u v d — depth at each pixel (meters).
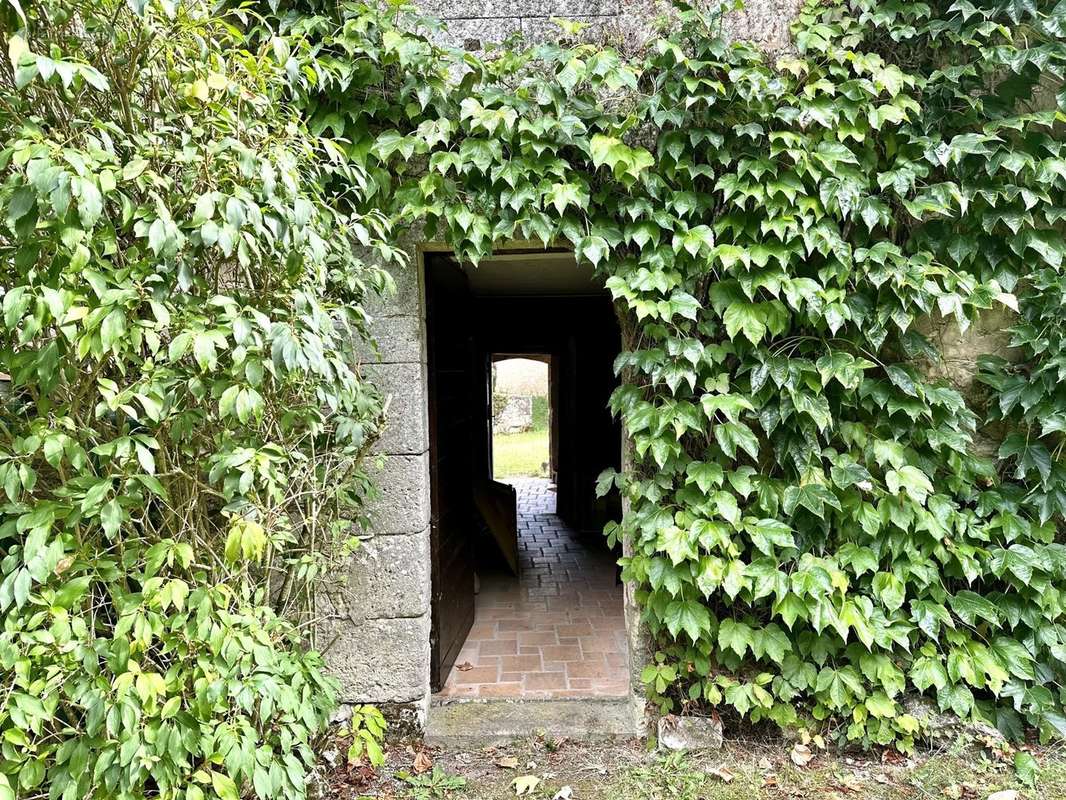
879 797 2.11
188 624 1.50
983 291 2.22
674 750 2.36
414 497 2.51
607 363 5.90
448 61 2.28
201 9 1.60
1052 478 2.36
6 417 1.57
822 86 2.23
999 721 2.36
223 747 1.49
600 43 2.41
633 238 2.31
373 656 2.51
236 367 1.48
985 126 2.28
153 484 1.45
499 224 2.29
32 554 1.30
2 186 1.24
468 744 2.45
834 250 2.25
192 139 1.51
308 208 1.57
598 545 5.61
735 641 2.32
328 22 2.23
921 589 2.35
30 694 1.32
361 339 2.43
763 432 2.48
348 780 2.24
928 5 2.34
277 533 1.85
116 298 1.29
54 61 1.22
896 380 2.30
